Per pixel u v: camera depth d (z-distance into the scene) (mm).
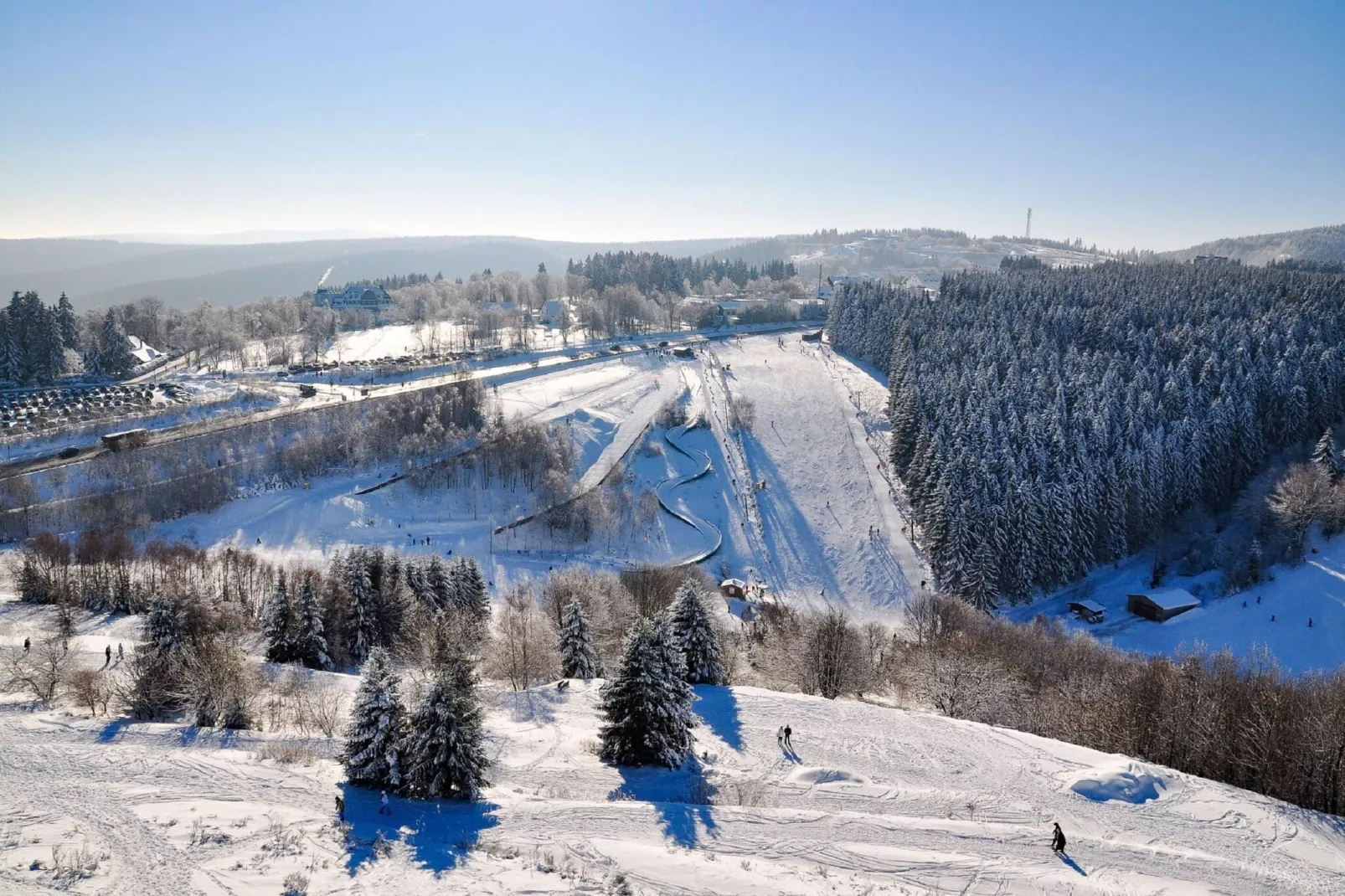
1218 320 180125
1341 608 105688
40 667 63281
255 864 38812
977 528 124812
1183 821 47688
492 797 47812
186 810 43844
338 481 147000
